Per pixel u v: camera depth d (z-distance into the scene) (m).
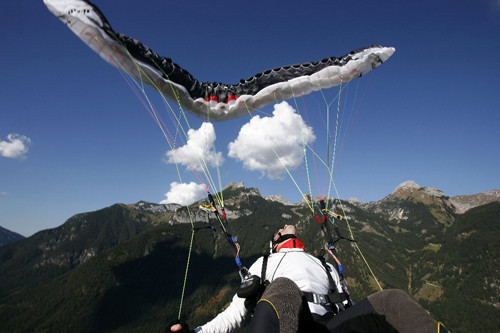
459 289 180.50
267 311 2.16
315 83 4.59
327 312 2.83
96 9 2.95
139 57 3.37
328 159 4.56
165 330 2.62
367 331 2.34
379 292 2.47
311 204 4.44
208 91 4.12
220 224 3.82
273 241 3.68
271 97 4.49
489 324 144.62
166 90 3.75
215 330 2.78
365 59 4.56
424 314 2.19
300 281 2.96
